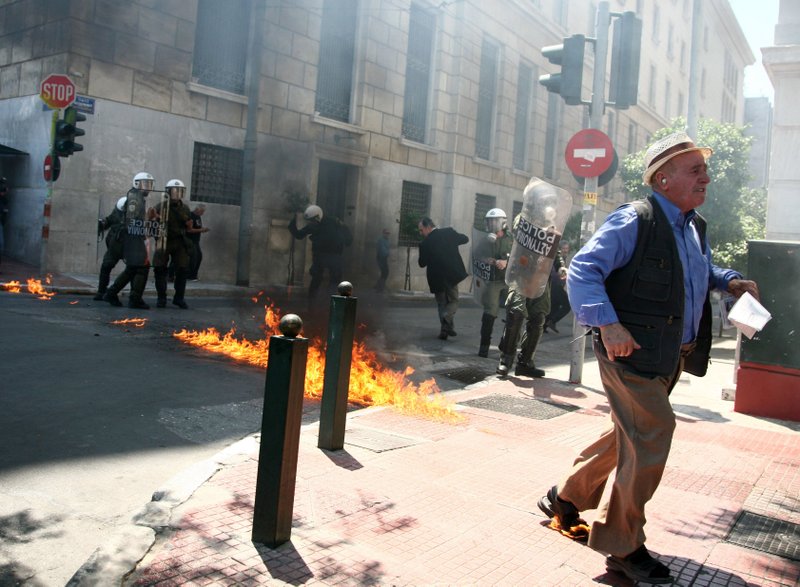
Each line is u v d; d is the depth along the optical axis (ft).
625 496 9.14
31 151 49.93
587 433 17.56
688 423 19.49
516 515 11.54
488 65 84.17
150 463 13.12
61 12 46.68
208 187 54.60
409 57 74.13
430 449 15.06
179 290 37.01
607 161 24.66
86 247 47.37
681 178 9.35
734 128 55.52
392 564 9.42
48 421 15.01
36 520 10.29
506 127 87.20
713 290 10.80
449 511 11.53
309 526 10.44
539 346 36.45
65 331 25.58
